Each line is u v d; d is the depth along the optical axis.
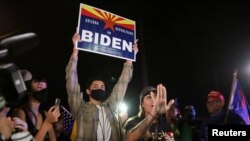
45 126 3.40
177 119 5.57
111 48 4.45
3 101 1.76
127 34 4.67
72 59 4.00
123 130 3.94
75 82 3.93
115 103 4.14
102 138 3.71
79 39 4.16
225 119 5.61
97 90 3.88
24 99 3.98
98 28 4.39
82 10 4.30
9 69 1.71
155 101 3.23
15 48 1.86
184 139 5.32
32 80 4.02
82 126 3.75
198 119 5.75
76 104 3.85
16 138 2.56
